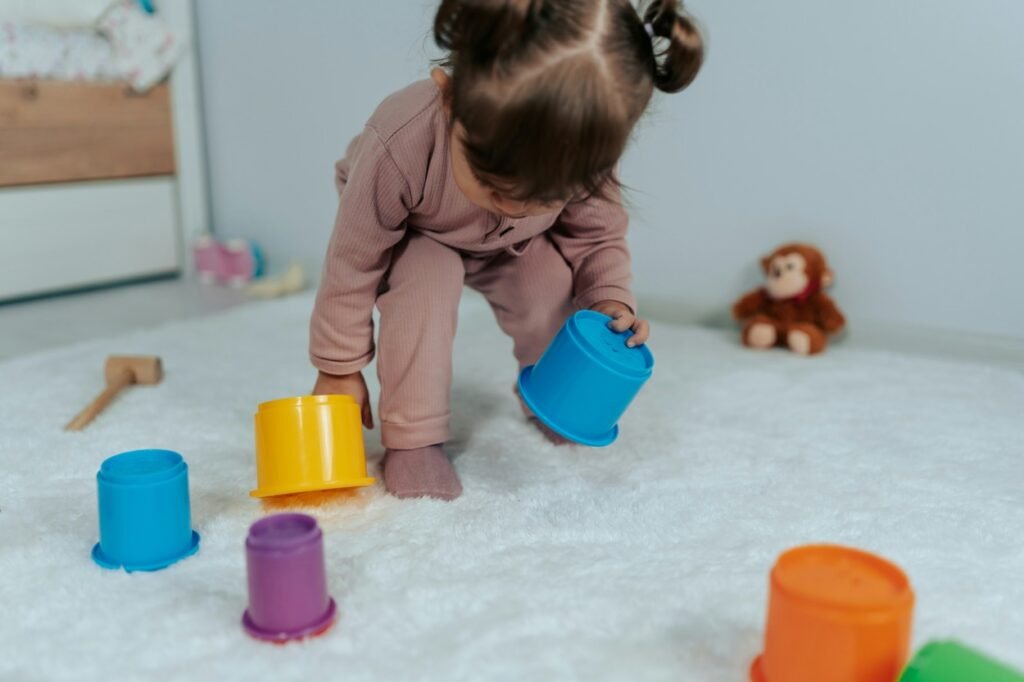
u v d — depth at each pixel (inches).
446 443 47.8
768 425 51.2
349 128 86.0
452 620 30.5
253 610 29.4
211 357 64.3
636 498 40.8
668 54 33.6
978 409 54.2
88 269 89.1
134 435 48.3
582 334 39.1
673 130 72.6
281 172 91.9
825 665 24.6
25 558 34.5
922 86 63.4
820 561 26.9
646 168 74.4
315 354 42.4
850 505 40.3
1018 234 62.4
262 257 95.3
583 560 34.6
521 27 29.9
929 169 64.3
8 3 81.1
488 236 42.6
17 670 27.9
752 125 69.5
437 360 41.9
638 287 77.4
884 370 62.4
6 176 81.7
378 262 41.6
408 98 39.3
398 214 40.3
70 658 28.3
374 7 81.4
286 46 88.2
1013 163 61.6
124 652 28.6
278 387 57.2
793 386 58.6
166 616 30.5
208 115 95.9
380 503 39.6
